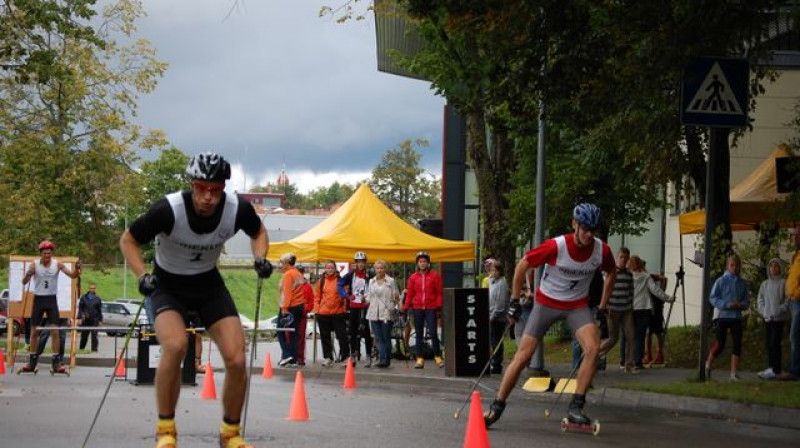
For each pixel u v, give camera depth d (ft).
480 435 29.01
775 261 50.88
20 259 73.26
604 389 46.80
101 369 73.41
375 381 59.88
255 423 36.24
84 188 136.98
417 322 65.82
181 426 35.04
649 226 102.17
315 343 71.56
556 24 46.37
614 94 50.39
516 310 33.96
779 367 50.24
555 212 78.95
